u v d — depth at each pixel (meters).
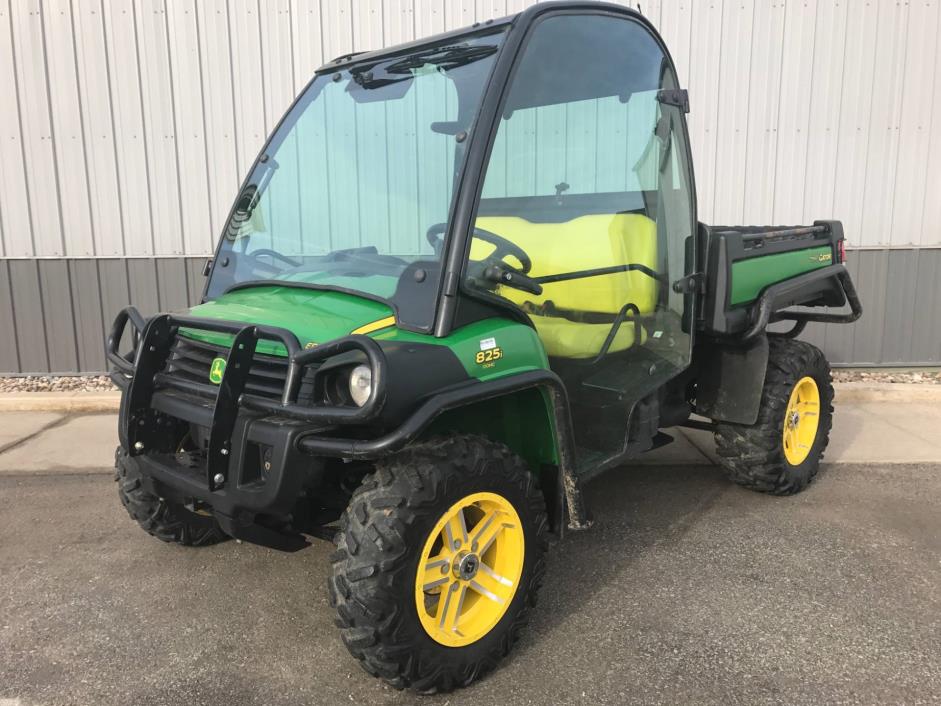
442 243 2.40
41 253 6.45
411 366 2.17
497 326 2.46
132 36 6.16
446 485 2.28
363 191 2.80
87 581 3.16
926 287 6.66
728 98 6.34
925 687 2.39
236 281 3.01
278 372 2.34
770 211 6.51
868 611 2.87
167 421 2.66
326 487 2.72
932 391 6.00
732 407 3.86
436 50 2.78
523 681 2.46
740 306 3.70
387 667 2.25
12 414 5.73
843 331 6.71
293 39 6.21
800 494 4.14
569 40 2.77
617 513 3.88
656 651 2.62
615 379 3.15
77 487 4.27
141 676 2.50
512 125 2.57
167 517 3.25
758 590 3.04
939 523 3.72
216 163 6.36
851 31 6.28
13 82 6.19
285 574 3.23
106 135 6.29
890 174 6.49
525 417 2.71
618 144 3.07
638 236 3.21
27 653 2.63
